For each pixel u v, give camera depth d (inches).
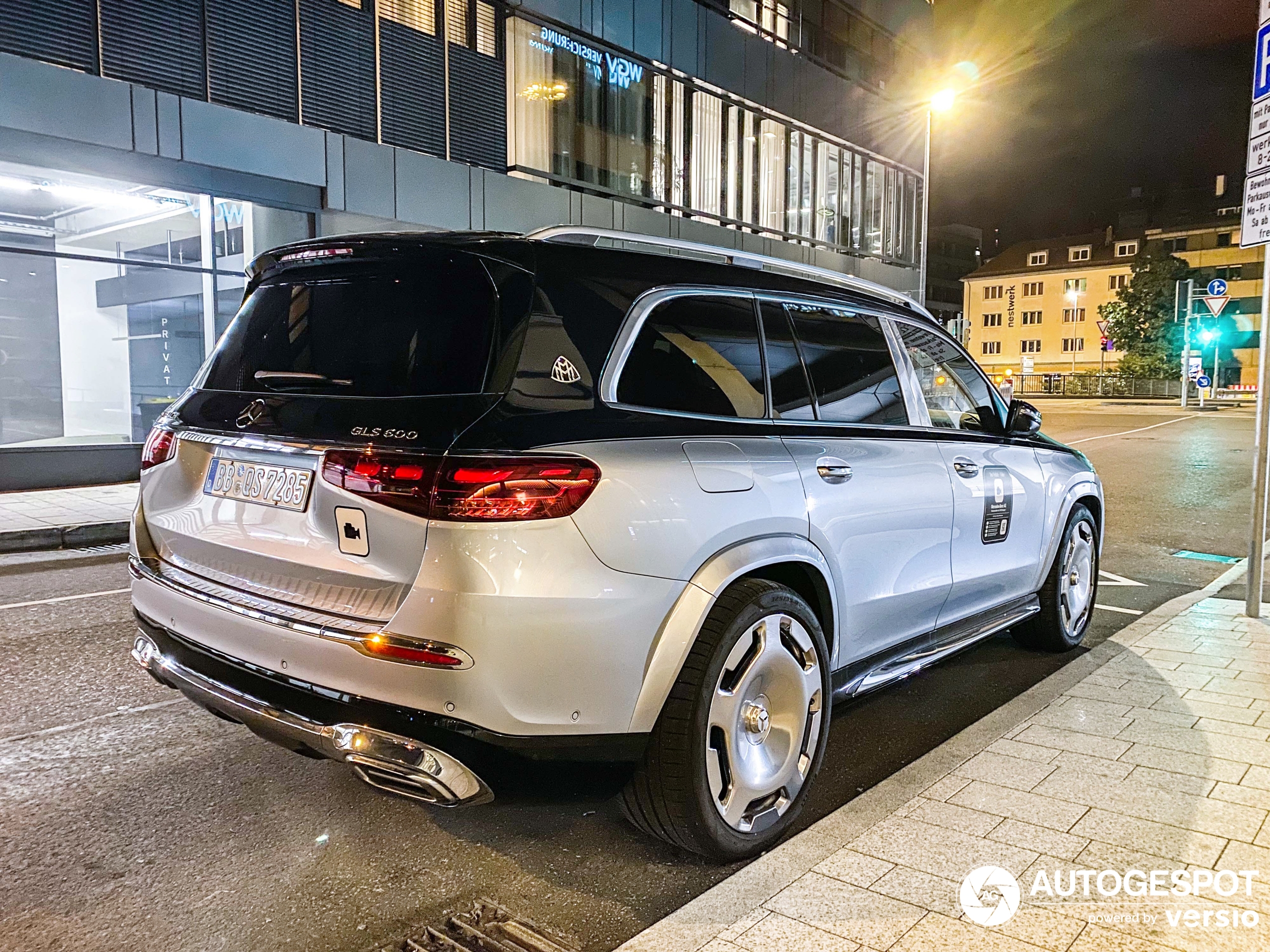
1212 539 368.2
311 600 102.2
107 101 459.2
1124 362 2536.9
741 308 127.7
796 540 119.0
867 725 164.7
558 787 99.3
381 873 112.5
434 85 608.1
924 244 1070.4
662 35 768.3
